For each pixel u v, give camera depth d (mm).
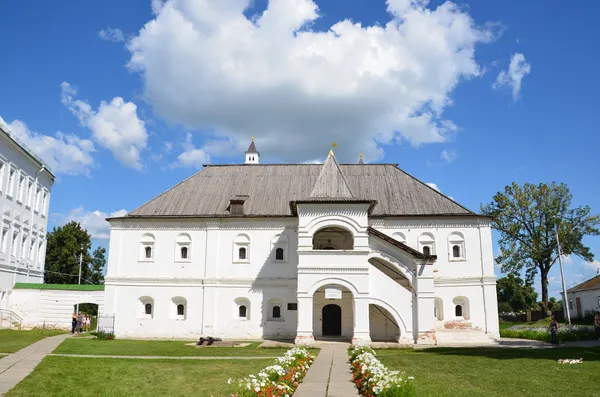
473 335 37094
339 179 38562
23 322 46844
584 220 65000
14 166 48156
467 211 43094
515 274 65438
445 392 16250
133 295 42875
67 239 78375
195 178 48375
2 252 46031
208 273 42594
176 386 17672
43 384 16953
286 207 44219
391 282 36375
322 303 40844
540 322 62000
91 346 30078
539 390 16703
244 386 15008
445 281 41625
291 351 22828
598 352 26641
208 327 41594
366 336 34750
